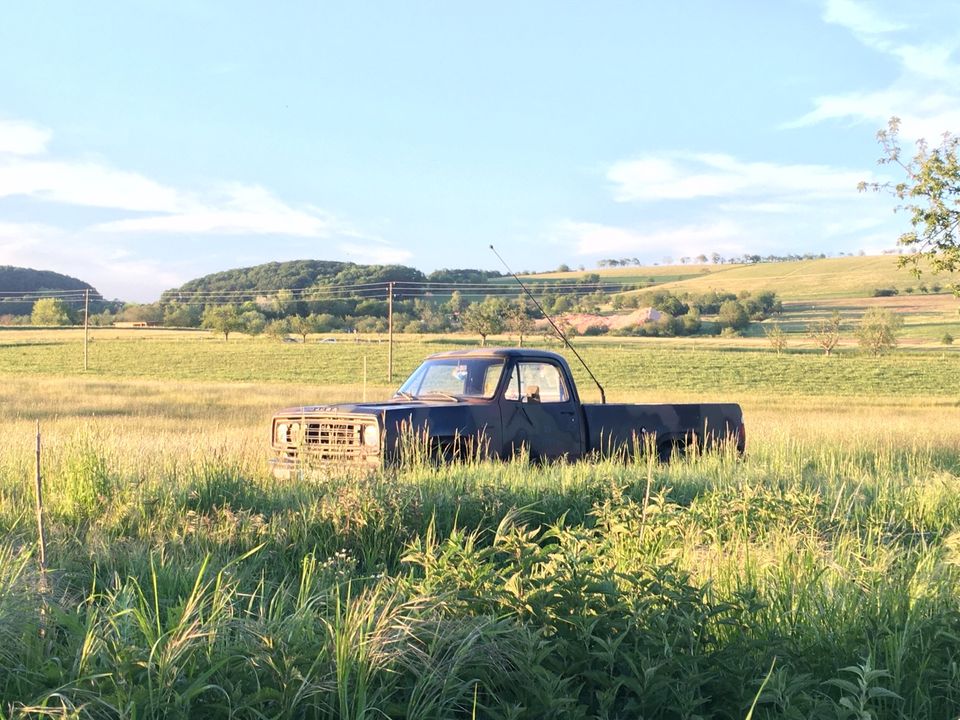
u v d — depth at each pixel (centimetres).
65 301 17725
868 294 19750
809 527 670
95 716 305
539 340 12125
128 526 695
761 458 1219
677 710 351
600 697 349
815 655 419
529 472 870
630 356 9538
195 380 6988
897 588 491
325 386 5509
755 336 14400
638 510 634
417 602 395
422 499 711
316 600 451
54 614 385
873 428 1936
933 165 2291
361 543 646
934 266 2339
